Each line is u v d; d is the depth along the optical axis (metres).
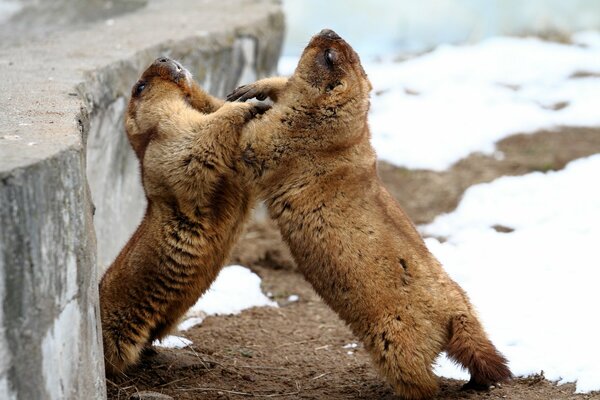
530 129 19.08
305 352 11.27
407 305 9.02
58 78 11.35
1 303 6.57
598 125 19.30
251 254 14.38
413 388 9.08
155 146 9.87
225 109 9.62
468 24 30.67
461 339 9.03
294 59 24.31
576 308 11.34
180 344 11.11
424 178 17.17
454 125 19.23
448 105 20.23
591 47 24.55
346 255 9.16
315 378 10.37
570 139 18.55
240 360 10.88
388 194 9.66
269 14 17.84
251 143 9.52
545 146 18.14
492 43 24.66
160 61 10.32
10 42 14.87
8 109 9.34
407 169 17.61
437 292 9.13
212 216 9.76
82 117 9.48
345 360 11.00
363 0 32.69
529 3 27.44
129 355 9.76
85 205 7.75
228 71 15.95
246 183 9.72
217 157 9.59
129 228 13.52
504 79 21.95
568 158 17.44
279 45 18.33
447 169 17.53
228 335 11.68
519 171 17.05
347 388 10.02
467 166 17.55
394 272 9.05
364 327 9.13
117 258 9.96
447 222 15.34
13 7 19.33
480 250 13.69
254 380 10.27
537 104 20.48
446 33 30.28
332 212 9.26
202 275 9.88
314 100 9.34
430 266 9.24
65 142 7.60
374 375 10.42
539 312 11.41
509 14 27.28
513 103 20.31
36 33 16.36
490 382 9.27
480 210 15.48
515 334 10.96
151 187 9.87
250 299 12.88
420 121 19.48
